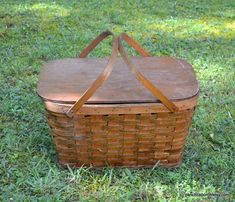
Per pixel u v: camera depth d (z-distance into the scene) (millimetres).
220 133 2477
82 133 1982
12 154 2230
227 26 4086
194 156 2256
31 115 2562
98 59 2279
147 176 2086
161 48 3523
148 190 2010
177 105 1917
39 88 1997
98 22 4035
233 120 2607
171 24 4066
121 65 2193
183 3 4637
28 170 2117
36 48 3438
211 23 4137
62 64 2217
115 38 1898
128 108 1902
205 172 2146
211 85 3000
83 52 2270
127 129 1975
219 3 4684
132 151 2059
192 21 4164
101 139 2004
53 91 1974
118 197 1960
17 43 3516
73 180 2049
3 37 3621
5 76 3004
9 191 1978
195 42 3680
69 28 3867
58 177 2055
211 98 2844
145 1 4629
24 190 1995
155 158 2102
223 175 2127
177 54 3432
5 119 2527
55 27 3869
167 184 2053
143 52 2287
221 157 2256
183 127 2016
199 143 2381
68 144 2031
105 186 2021
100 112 1906
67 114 1911
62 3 4477
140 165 2117
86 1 4562
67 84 2029
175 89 1988
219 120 2592
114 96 1929
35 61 3242
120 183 2043
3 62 3191
